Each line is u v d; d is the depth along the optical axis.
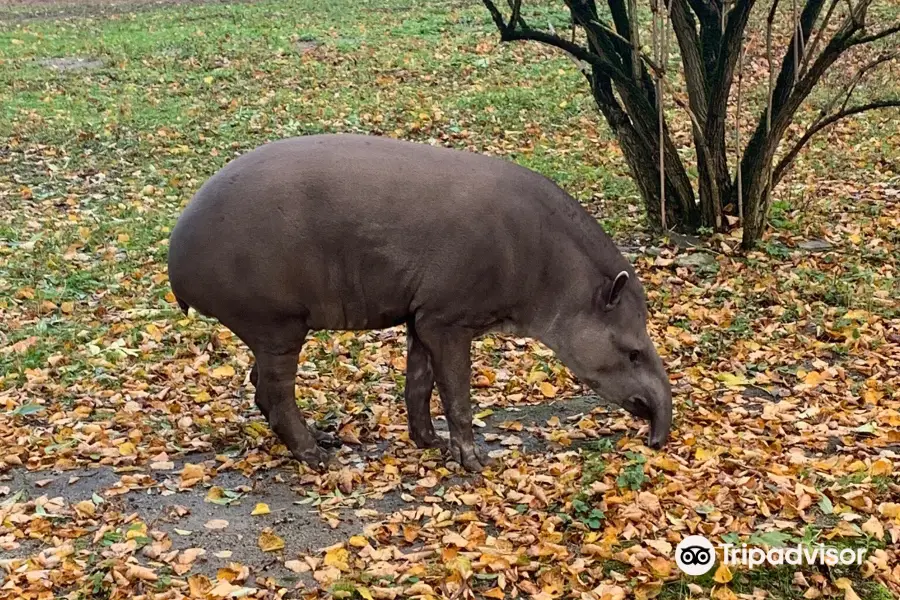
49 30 14.80
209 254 4.59
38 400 5.43
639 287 4.90
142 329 6.12
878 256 6.73
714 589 4.14
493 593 4.12
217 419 5.30
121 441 5.07
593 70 7.08
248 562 4.31
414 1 15.69
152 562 4.29
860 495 4.52
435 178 4.63
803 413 5.21
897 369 5.59
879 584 4.15
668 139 7.00
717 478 4.70
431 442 5.05
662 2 6.69
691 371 5.61
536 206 4.72
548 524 4.45
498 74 11.52
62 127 10.05
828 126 9.38
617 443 5.04
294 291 4.61
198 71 12.13
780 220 7.25
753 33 12.16
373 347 5.98
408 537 4.43
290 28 14.14
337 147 4.66
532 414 5.37
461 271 4.62
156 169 8.91
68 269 6.88
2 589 4.11
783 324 6.05
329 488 4.75
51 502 4.62
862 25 6.26
